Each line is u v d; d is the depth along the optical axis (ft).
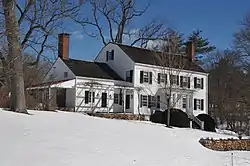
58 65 139.03
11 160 37.22
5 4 62.49
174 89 143.43
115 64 147.74
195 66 163.94
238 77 203.41
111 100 135.03
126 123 80.28
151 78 142.72
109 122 75.05
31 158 38.81
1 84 79.30
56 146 45.03
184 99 151.43
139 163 45.32
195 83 157.48
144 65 141.08
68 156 41.73
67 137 50.44
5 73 65.36
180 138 74.64
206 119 135.74
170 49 123.44
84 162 40.83
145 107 140.26
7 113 62.23
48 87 111.96
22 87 68.44
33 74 109.09
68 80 126.11
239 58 204.33
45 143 45.50
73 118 70.59
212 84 219.61
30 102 93.45
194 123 134.41
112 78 138.41
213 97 206.08
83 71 134.41
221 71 221.87
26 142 44.65
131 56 142.61
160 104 143.54
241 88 196.54
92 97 130.41
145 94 140.67
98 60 156.04
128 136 61.00
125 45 151.43
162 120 115.85
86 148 46.75
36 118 62.39
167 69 126.52
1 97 83.35
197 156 58.85
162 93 144.36
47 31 71.51
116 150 48.96
